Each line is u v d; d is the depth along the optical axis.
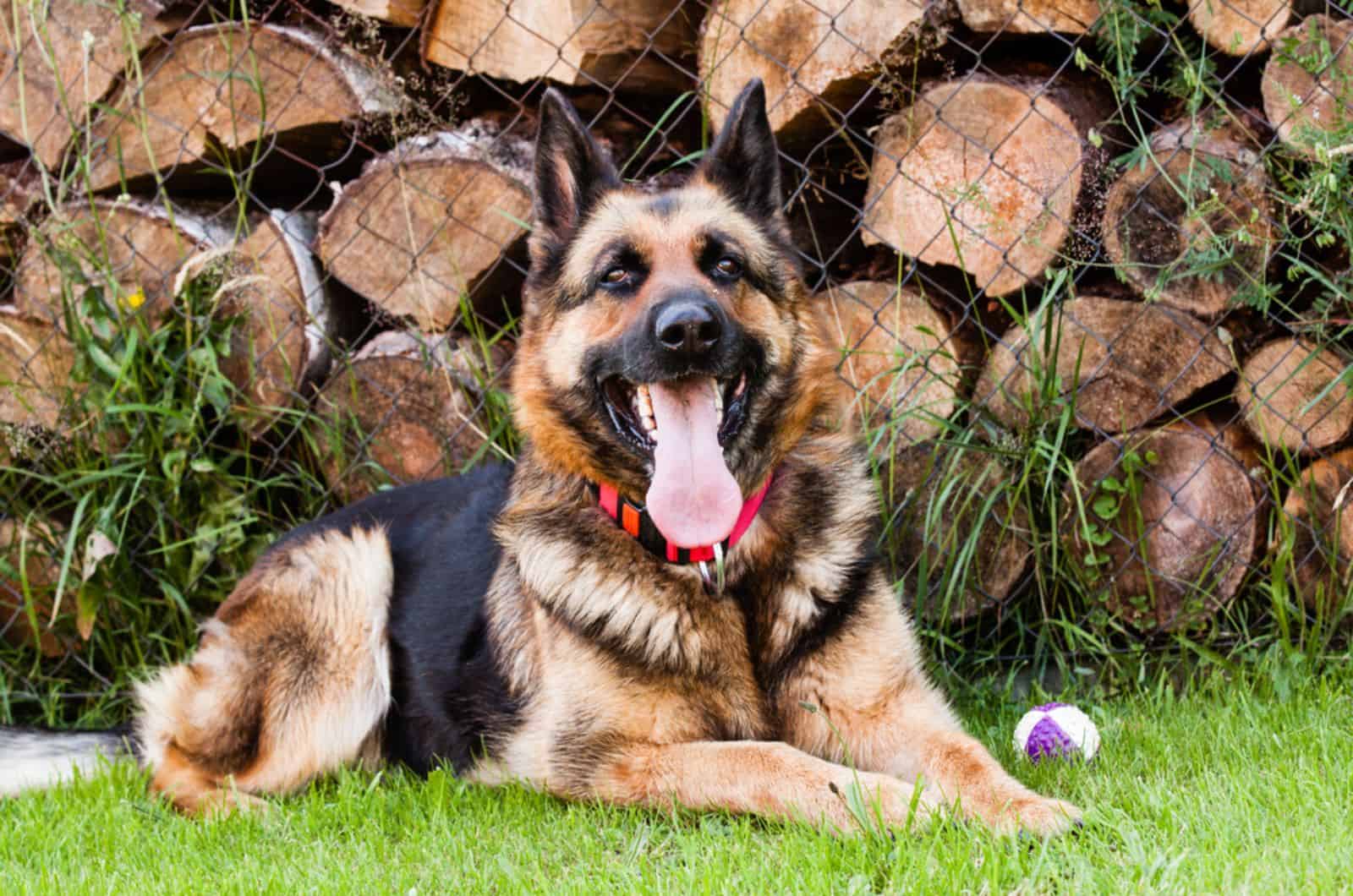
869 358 4.51
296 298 4.72
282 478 4.78
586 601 3.33
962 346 4.48
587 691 3.29
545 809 3.33
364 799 3.43
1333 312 4.24
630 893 2.52
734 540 3.33
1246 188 4.06
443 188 4.58
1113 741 3.55
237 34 4.69
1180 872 2.39
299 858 3.03
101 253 4.84
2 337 4.91
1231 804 2.78
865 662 3.34
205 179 5.04
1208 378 4.23
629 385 3.47
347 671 3.85
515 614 3.62
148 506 4.73
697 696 3.29
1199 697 3.94
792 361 3.51
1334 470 4.22
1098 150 4.14
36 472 4.90
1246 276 4.00
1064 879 2.47
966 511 4.44
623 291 3.43
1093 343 4.30
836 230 4.86
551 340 3.56
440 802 3.35
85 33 4.36
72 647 4.81
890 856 2.59
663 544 3.33
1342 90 3.99
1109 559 4.33
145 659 4.71
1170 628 4.33
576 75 4.49
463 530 3.97
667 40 4.60
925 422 4.45
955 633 4.59
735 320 3.34
